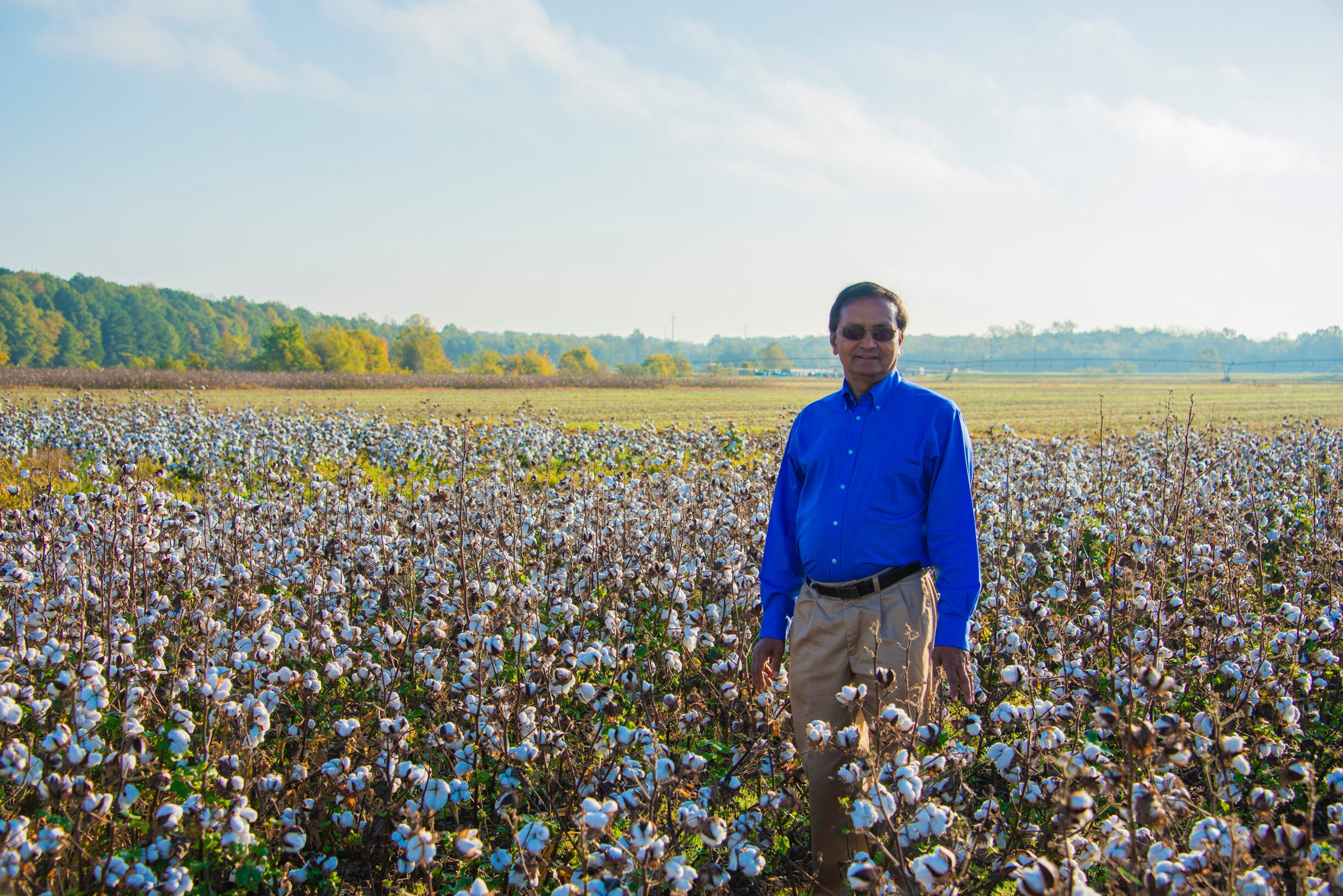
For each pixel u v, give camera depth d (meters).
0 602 4.65
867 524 2.91
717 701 4.32
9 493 6.26
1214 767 3.18
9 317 124.88
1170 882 2.19
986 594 5.71
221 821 2.86
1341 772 2.80
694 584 5.70
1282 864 2.53
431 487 10.41
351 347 114.81
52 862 2.78
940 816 2.51
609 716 3.50
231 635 4.00
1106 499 8.69
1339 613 4.75
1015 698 4.20
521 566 6.21
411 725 4.04
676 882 2.45
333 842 3.39
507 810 3.13
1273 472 11.04
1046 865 2.03
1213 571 5.49
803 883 3.16
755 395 53.12
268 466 11.20
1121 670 3.72
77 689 3.13
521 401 39.53
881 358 2.96
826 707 2.97
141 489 5.05
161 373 50.75
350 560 5.91
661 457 15.16
